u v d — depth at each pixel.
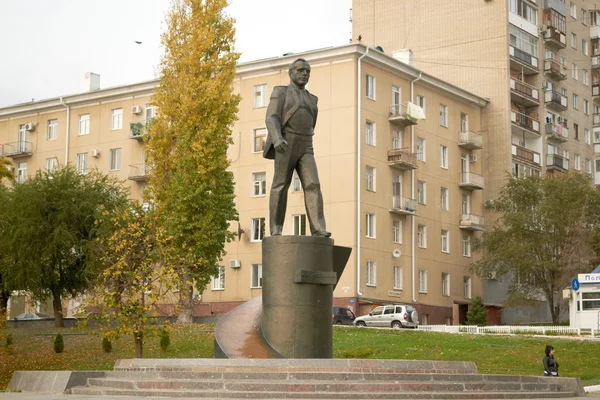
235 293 52.00
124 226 30.95
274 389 16.17
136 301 26.91
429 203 54.97
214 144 38.53
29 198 43.72
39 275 43.22
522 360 30.06
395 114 51.66
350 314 46.16
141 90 57.53
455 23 61.59
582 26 72.25
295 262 18.64
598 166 71.81
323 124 50.06
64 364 30.53
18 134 63.09
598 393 21.34
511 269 51.59
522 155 60.69
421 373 17.70
